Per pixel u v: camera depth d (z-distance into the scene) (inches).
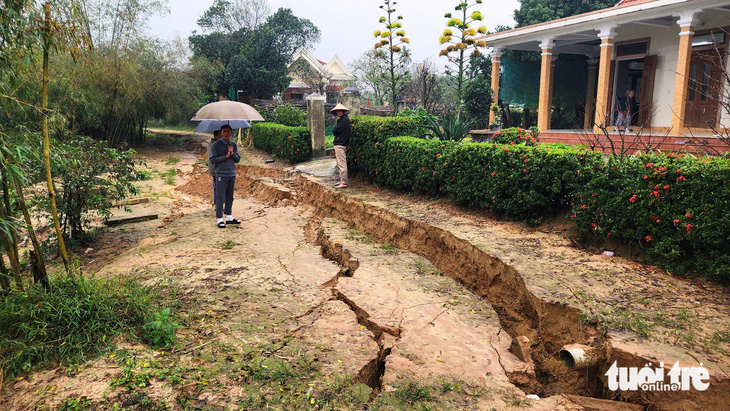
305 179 462.3
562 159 256.5
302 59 1685.5
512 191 279.9
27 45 153.3
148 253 259.3
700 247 188.2
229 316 170.9
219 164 328.5
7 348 131.9
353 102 745.6
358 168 454.0
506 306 200.2
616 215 219.3
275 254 265.4
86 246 279.3
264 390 123.3
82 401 114.5
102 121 721.0
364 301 192.5
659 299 168.2
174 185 519.2
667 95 577.3
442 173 331.3
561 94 780.6
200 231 319.0
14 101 156.1
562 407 122.6
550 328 167.6
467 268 237.8
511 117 860.6
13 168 134.4
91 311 149.4
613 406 125.2
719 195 179.9
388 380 132.6
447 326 173.2
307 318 173.0
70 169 255.9
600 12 528.1
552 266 205.3
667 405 124.1
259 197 471.8
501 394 128.2
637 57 615.5
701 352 131.3
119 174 287.7
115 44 721.0
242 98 1110.4
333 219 359.6
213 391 121.8
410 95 1069.8
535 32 615.2
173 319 162.6
